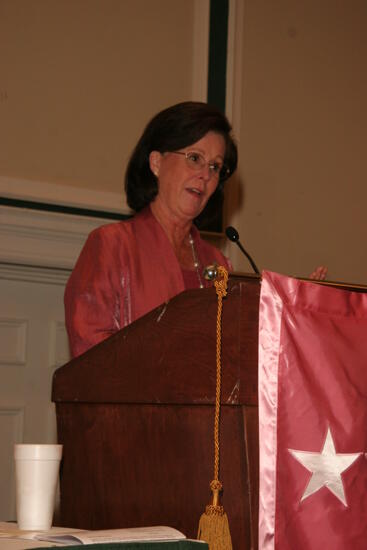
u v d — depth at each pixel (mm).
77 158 5156
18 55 5012
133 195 3219
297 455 1762
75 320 2682
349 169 6195
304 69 6102
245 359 1816
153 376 2061
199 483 1901
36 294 5148
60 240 4992
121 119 5332
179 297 2008
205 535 1746
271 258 5785
